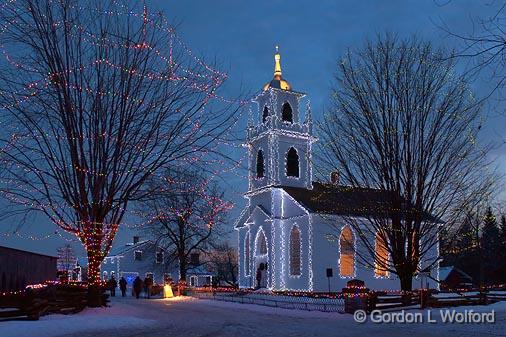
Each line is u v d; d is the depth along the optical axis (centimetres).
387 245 2620
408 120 2519
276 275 5000
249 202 5631
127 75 2125
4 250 2047
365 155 2656
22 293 1769
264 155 5475
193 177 2356
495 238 6216
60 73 2047
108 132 2141
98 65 2108
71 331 1591
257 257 5341
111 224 2261
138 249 7719
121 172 2155
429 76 2573
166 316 2284
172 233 5616
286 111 5566
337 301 3344
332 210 3556
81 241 2319
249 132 5588
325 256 4656
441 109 2605
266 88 5550
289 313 2586
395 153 2523
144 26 2158
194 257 6550
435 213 2627
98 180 2161
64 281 2658
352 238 4006
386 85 2561
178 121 2148
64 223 2225
